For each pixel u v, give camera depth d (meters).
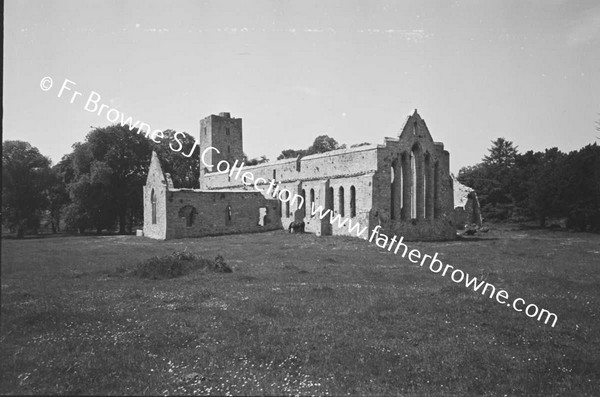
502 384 9.62
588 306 16.11
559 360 10.90
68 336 11.31
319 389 9.01
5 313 12.73
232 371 9.65
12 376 8.61
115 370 9.27
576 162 59.16
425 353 11.17
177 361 10.12
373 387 9.27
